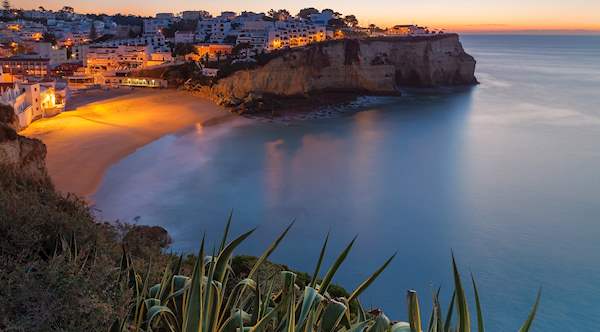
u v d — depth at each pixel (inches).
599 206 1787.6
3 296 147.8
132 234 403.5
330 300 157.5
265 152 2672.2
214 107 4065.0
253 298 181.6
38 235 260.8
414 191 1962.4
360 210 1728.6
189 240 1461.6
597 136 3088.1
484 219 1647.4
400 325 142.0
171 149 2694.4
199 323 132.1
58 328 142.2
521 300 1127.0
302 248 1408.7
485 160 2492.6
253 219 1637.6
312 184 2053.4
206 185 2026.3
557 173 2241.6
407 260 1328.7
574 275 1252.5
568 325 1035.9
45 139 2655.0
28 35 6845.5
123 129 3058.6
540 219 1652.3
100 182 2038.6
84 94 4126.5
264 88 4473.4
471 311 1069.8
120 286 172.2
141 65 5083.7
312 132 3275.1
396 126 3501.5
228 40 6136.8
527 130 3309.5
